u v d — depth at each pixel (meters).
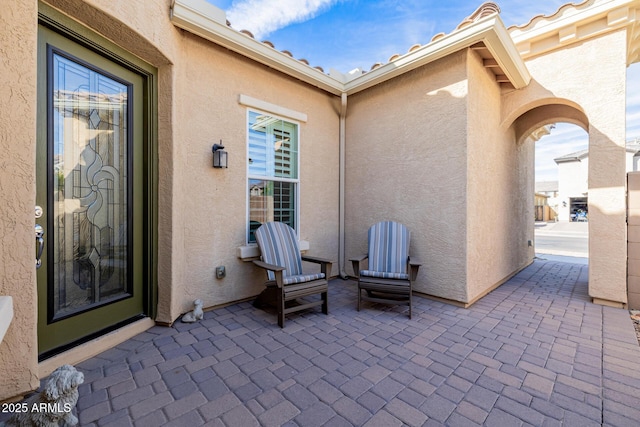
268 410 1.89
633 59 4.92
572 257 8.33
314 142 5.03
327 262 3.70
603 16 3.80
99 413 1.84
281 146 4.59
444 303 4.06
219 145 3.65
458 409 1.90
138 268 3.11
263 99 4.23
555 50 4.32
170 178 3.13
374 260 4.22
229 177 3.88
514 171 5.73
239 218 4.00
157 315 3.21
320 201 5.15
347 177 5.47
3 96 1.79
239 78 3.97
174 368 2.37
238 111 3.96
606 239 3.96
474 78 3.97
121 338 2.80
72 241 2.52
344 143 5.50
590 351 2.68
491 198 4.62
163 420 1.79
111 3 2.34
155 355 2.58
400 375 2.29
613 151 3.88
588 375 2.29
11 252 1.84
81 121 2.58
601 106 3.96
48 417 1.55
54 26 2.28
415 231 4.41
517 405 1.94
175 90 3.18
